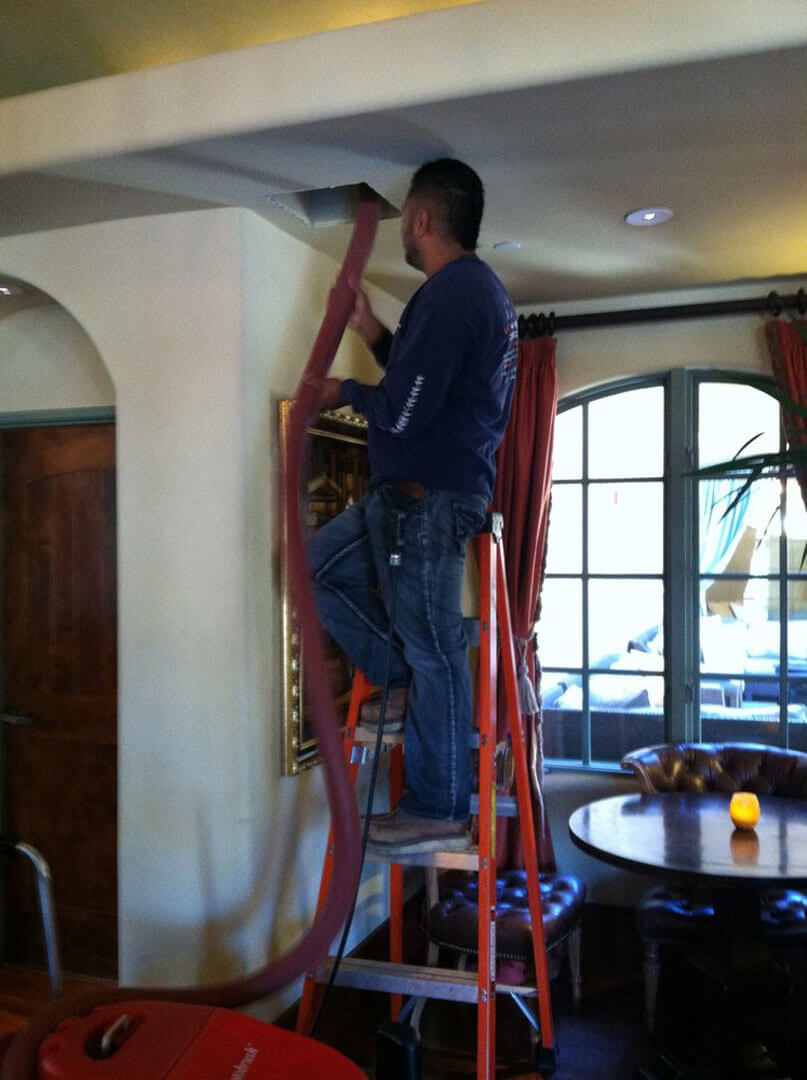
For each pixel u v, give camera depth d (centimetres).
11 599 335
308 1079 149
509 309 210
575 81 176
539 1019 293
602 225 279
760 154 219
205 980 263
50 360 323
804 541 363
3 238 289
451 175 208
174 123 206
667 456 377
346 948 320
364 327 218
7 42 239
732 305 354
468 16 182
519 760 256
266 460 272
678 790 348
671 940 289
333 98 192
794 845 274
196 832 265
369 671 229
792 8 163
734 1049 271
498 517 238
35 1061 158
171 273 268
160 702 269
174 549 268
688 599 373
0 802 336
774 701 368
